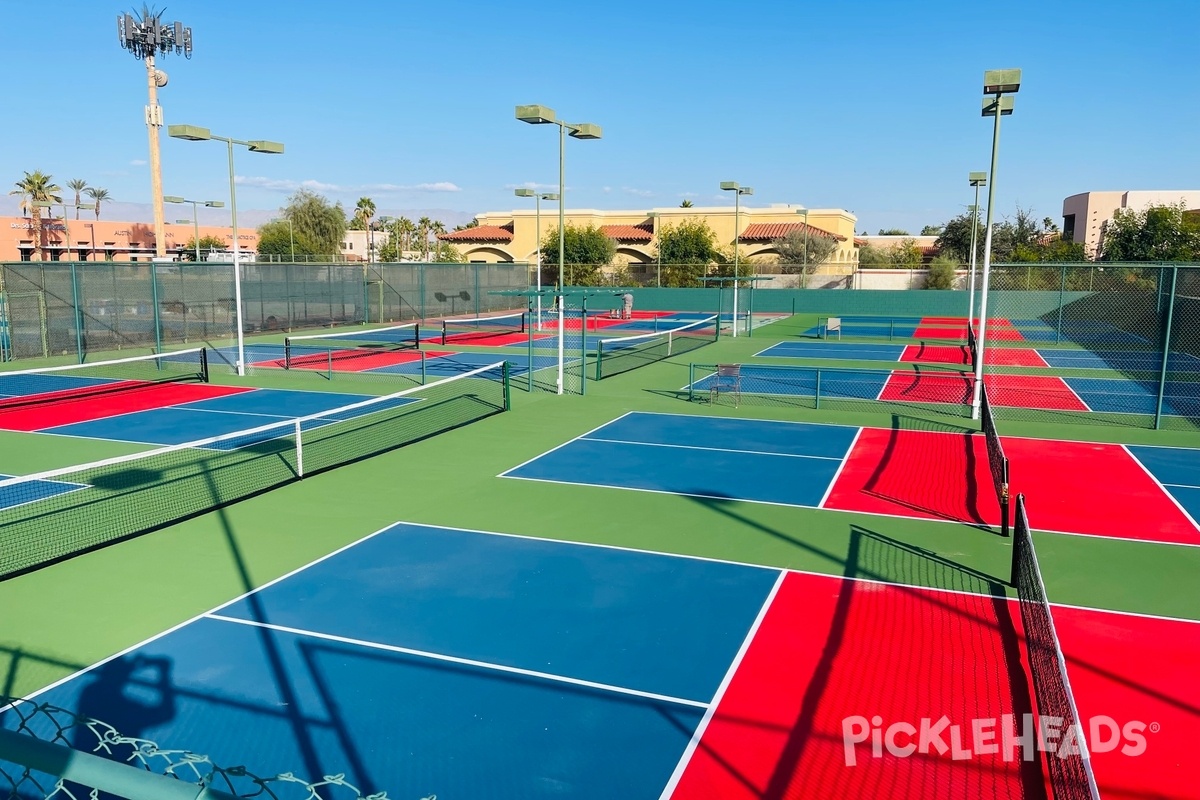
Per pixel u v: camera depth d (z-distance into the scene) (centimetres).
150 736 634
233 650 777
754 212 6378
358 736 636
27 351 2964
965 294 5394
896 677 727
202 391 2280
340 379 2497
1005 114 1762
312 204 7144
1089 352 3447
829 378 2619
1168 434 1756
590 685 714
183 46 4159
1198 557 1023
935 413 2008
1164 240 4266
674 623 838
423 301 4397
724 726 650
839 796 566
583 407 2067
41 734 634
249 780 578
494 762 603
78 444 1627
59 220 6694
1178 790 570
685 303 5628
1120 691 705
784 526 1145
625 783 580
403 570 982
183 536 1098
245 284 3791
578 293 2238
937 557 1025
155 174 4097
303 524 1148
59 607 875
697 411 2023
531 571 979
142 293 3778
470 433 1750
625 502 1255
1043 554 1034
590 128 2130
